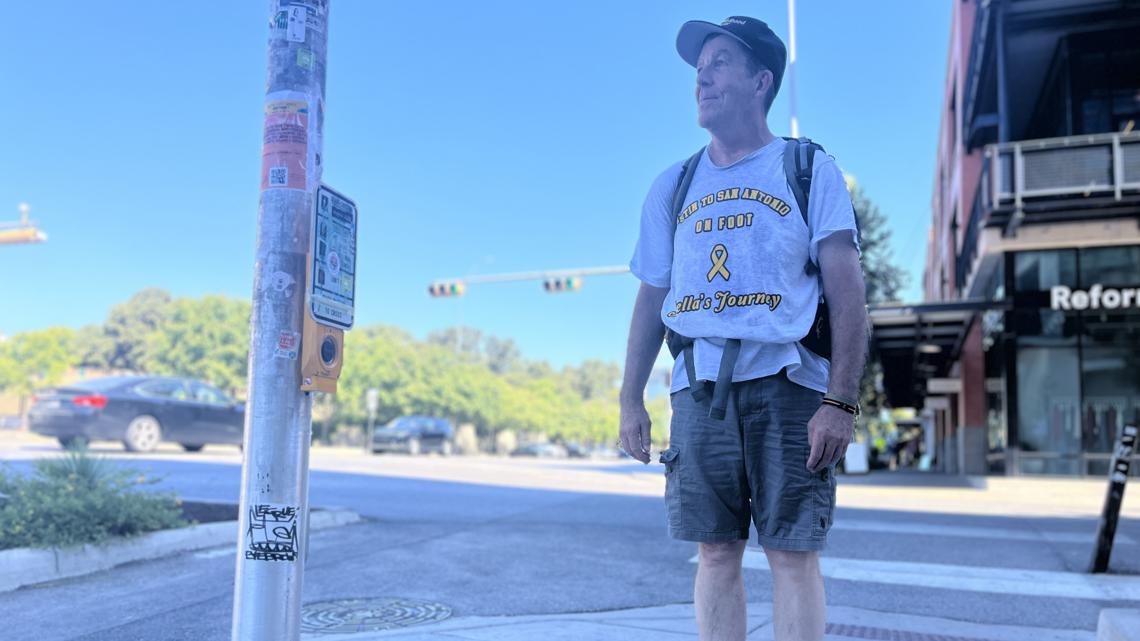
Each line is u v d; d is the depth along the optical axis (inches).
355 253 107.1
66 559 197.8
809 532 83.8
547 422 2928.2
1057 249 623.5
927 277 1788.9
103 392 556.4
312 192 100.1
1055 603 195.2
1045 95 679.7
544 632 153.4
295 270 97.9
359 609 172.7
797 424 85.8
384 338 2100.1
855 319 85.0
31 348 1968.5
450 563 223.8
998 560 250.5
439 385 2037.4
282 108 100.3
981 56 646.5
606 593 192.7
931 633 165.2
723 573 91.7
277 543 93.7
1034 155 545.6
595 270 950.4
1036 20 570.9
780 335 85.6
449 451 1133.1
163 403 586.6
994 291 709.3
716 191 93.4
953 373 997.8
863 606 191.2
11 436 1151.6
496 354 5369.1
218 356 1717.5
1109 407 607.2
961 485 644.1
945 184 1103.6
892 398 1070.4
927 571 231.0
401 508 342.6
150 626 156.9
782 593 85.7
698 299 90.8
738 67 94.9
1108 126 584.7
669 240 100.3
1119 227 585.6
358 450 1328.7
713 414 87.4
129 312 2787.9
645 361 101.2
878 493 547.5
